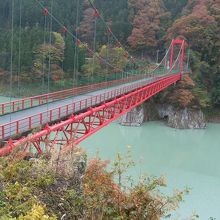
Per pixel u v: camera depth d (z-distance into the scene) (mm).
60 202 8477
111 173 8383
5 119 20547
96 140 41656
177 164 35531
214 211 23625
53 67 70000
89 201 7797
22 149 13289
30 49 72000
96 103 26000
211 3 76812
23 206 7645
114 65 65875
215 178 31734
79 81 65562
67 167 9789
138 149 40219
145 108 58531
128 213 7309
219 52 69562
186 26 72750
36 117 20734
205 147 43781
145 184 8266
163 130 53688
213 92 66625
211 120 63781
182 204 24109
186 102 58219
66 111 21266
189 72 66000
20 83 71750
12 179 9055
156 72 61438
